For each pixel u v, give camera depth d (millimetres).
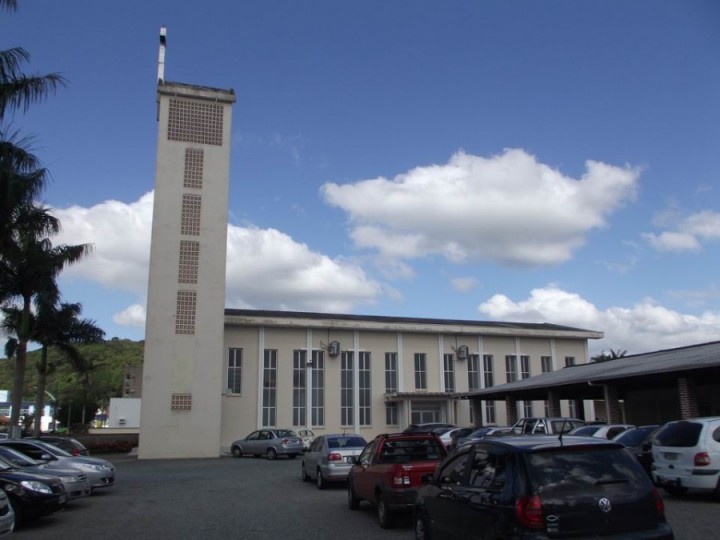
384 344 47281
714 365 19688
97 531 11516
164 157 38844
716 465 12312
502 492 6152
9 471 12891
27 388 89500
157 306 36938
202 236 38594
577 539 5688
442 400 47312
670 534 5887
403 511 11141
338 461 17750
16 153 16719
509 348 50969
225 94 40531
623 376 24078
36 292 29266
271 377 43594
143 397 35688
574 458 6125
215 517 12875
